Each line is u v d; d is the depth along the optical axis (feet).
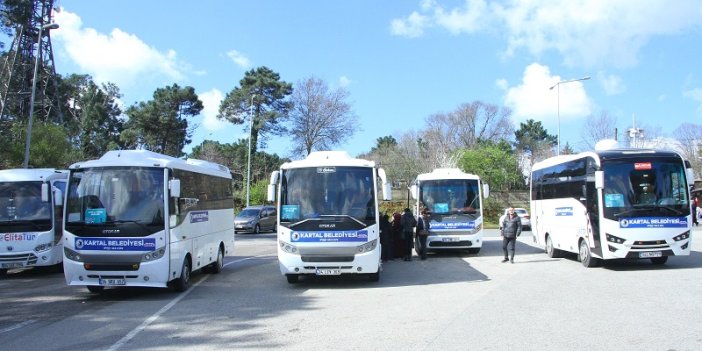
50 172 53.83
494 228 130.41
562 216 57.93
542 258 61.67
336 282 45.57
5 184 51.26
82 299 38.58
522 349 22.56
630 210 47.32
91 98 205.87
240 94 198.59
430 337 25.05
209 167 51.44
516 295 36.47
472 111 252.01
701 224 135.33
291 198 42.50
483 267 54.29
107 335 26.94
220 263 54.39
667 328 25.71
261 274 52.34
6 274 54.49
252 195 168.66
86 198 38.58
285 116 201.26
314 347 23.75
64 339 26.20
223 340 25.48
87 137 193.36
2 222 50.16
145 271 37.52
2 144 98.17
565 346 22.89
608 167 48.52
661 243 47.01
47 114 148.77
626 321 27.45
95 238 37.81
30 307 35.53
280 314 31.81
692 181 48.08
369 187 42.63
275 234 120.06
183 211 41.83
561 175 58.59
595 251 49.34
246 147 215.51
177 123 212.84
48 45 144.15
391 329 27.02
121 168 39.09
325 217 41.68
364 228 41.60
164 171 39.29
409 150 231.09
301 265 41.50
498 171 157.48
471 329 26.50
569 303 32.91
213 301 36.99
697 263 51.26
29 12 135.74
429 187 67.67
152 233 37.93
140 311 33.53
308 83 199.31
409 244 62.08
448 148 228.22
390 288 41.57
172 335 26.73
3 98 139.54
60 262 53.06
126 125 217.15
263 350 23.48
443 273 50.26
